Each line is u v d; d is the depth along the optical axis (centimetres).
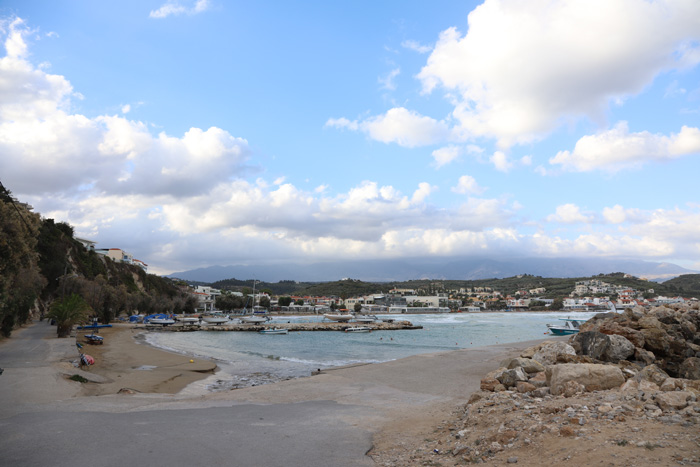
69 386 1717
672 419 620
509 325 12288
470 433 782
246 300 19125
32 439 817
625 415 679
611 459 516
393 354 4747
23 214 4856
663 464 478
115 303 9538
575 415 706
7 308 4003
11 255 4019
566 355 1234
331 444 816
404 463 690
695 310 1997
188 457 718
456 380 1784
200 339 7000
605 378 897
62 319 4331
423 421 1018
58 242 10419
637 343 1470
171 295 16162
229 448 775
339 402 1308
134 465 675
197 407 1205
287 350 5219
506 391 998
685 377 1322
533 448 622
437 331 9894
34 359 2536
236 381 2648
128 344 5159
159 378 2589
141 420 1005
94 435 851
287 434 888
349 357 4378
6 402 1245
